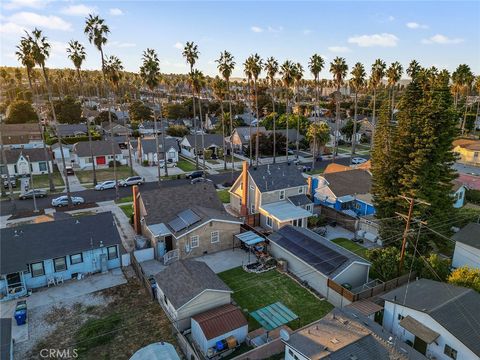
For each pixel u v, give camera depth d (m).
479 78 104.56
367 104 151.75
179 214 38.06
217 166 72.31
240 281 31.02
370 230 40.28
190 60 60.97
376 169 38.25
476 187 55.38
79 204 48.75
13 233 30.78
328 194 47.94
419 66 72.31
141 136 97.12
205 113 129.38
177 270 27.55
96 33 52.53
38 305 27.33
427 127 34.00
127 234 39.88
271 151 82.00
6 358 20.00
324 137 78.00
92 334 24.12
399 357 18.86
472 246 31.42
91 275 31.75
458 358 20.23
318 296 29.02
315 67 72.69
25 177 62.38
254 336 23.67
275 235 35.59
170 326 25.00
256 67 67.69
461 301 22.73
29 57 46.94
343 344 19.20
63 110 109.50
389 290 28.17
